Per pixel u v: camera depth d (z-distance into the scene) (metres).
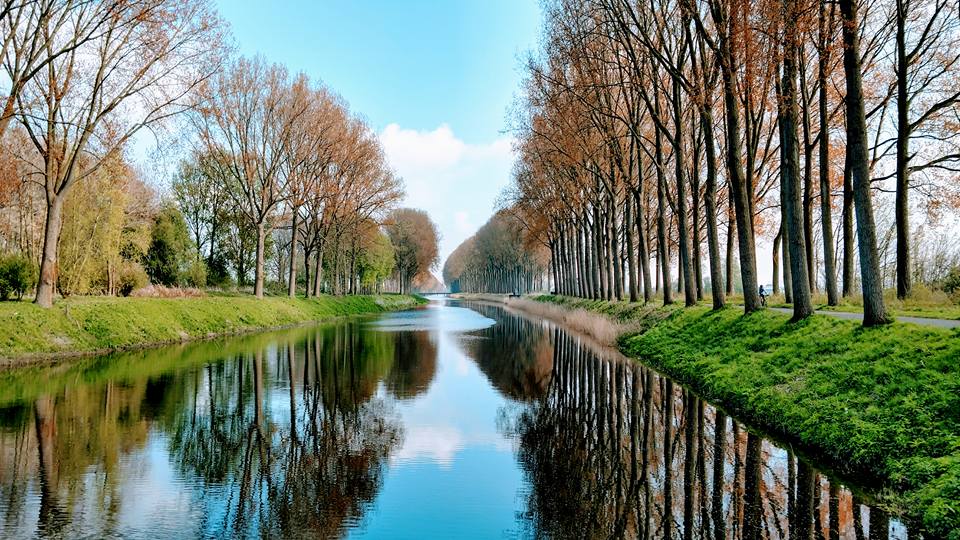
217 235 54.16
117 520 7.08
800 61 22.97
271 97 39.69
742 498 7.86
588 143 31.55
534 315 58.31
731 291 34.66
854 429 9.03
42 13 20.00
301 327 39.34
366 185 50.16
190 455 9.87
